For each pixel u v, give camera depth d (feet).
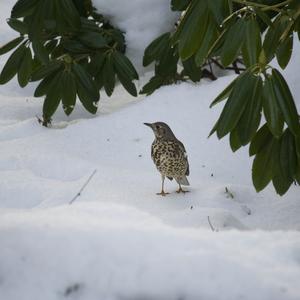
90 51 46.55
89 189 35.88
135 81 56.49
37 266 12.78
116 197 34.78
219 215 30.63
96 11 47.70
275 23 31.86
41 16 39.09
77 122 47.39
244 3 31.40
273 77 28.43
